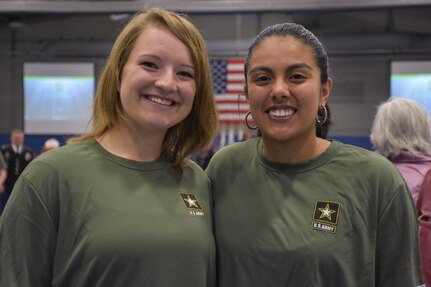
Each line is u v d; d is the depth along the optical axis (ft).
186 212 4.19
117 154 4.30
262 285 4.14
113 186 4.06
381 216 4.16
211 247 4.25
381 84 25.62
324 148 4.44
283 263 4.07
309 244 4.04
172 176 4.40
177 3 23.38
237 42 26.76
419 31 25.94
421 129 6.48
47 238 3.88
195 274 4.02
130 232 3.87
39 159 4.03
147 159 4.41
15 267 3.80
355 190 4.19
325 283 4.06
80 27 28.55
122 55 4.22
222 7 23.30
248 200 4.42
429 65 24.84
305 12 23.24
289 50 4.09
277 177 4.39
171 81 4.09
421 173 6.15
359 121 25.68
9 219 3.85
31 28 28.94
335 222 4.10
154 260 3.87
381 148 6.59
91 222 3.88
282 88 4.07
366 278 4.13
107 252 3.81
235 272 4.28
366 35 26.18
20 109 26.91
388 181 4.18
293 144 4.33
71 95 26.66
